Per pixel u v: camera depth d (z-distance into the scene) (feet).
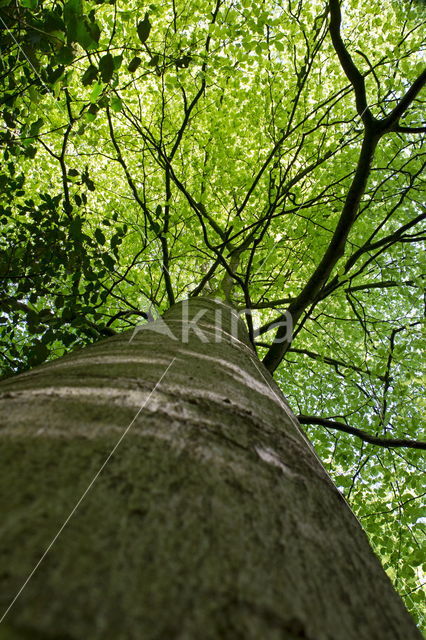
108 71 6.97
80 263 10.35
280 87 15.85
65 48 6.77
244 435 2.42
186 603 1.14
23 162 17.54
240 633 1.11
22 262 10.10
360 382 17.44
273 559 1.49
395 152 16.69
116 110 8.07
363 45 16.79
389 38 14.29
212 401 2.69
